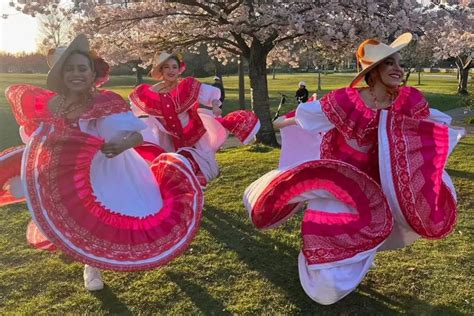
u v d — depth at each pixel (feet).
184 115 18.94
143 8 30.71
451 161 27.61
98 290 12.48
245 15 30.86
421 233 11.07
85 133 10.49
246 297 12.09
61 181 10.19
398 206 10.92
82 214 10.25
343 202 11.15
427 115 11.84
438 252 14.51
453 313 11.18
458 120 55.88
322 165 11.13
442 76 183.32
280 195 11.78
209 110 19.33
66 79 10.88
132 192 11.18
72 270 13.69
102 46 33.19
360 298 11.93
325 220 11.07
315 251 10.66
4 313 11.45
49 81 10.96
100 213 10.44
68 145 10.29
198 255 14.57
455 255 14.24
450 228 11.66
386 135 11.04
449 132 11.25
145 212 10.98
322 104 11.55
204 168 18.90
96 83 12.06
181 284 12.78
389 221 10.85
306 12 30.32
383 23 30.32
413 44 38.14
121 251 10.27
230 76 179.93
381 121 11.17
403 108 11.54
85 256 10.02
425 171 11.09
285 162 13.79
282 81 149.59
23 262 14.38
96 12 29.27
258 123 19.49
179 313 11.39
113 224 10.46
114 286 12.67
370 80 11.64
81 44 11.05
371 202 11.02
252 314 11.30
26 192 9.93
